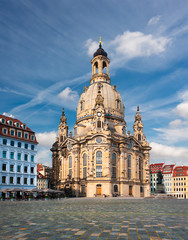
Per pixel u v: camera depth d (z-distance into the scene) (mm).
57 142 155250
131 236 14516
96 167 119000
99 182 116375
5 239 13789
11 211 30859
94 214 26594
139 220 21281
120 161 125125
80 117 147375
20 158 94125
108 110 140625
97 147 120000
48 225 18422
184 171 189000
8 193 87625
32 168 98312
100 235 14773
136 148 135000
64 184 133375
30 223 19500
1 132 89375
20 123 99625
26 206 41938
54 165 150500
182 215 25609
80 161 128500
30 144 98938
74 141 129875
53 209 34281
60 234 15047
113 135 126562
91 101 143875
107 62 160625
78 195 124375
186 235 14766
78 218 22719
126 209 34500
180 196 185875
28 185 95562
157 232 15656
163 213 28047
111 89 148250
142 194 136250
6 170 88375
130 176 129500
